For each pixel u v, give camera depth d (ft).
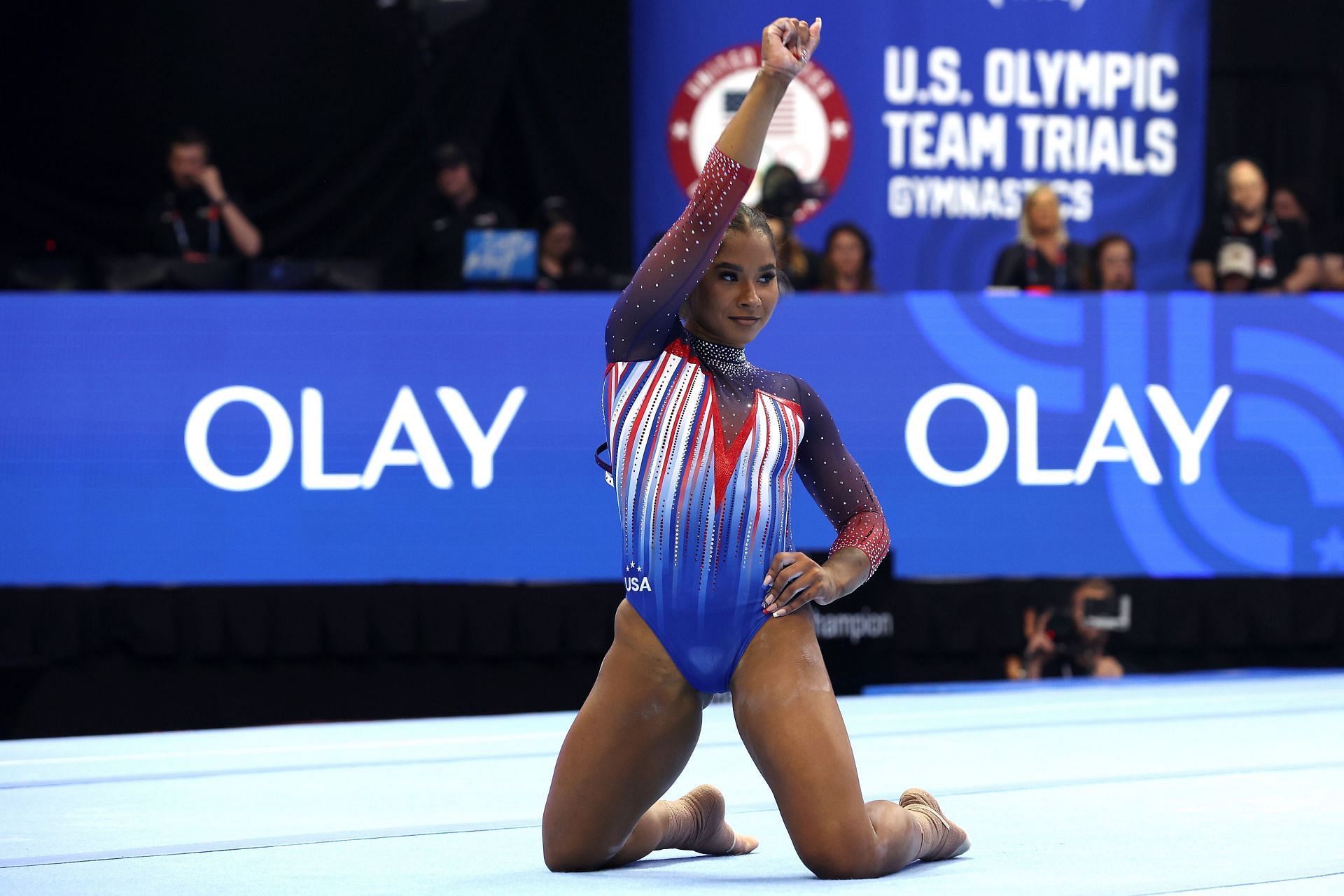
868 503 27.04
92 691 54.19
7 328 54.08
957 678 57.26
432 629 55.11
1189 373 57.67
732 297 25.66
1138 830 28.96
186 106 94.58
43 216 94.07
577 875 25.23
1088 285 70.69
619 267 95.61
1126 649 58.18
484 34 95.14
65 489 54.24
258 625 54.49
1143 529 57.52
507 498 55.47
